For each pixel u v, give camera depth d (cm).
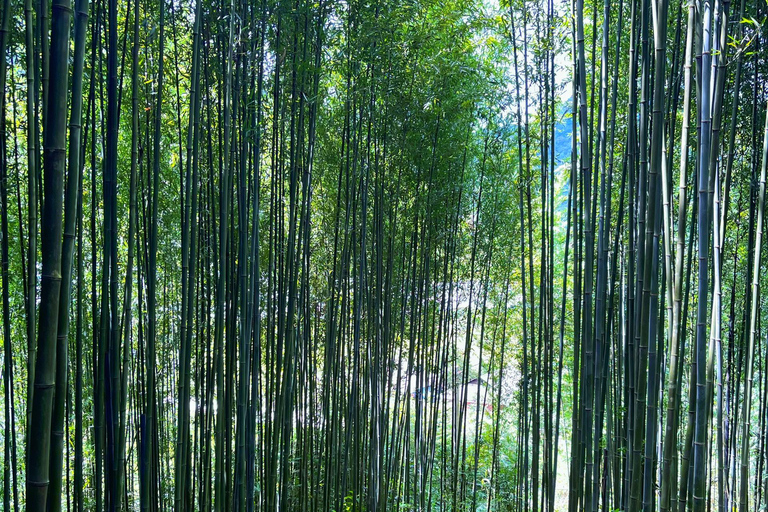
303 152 428
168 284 557
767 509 441
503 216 695
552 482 438
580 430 358
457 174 627
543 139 445
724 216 314
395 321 597
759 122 404
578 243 375
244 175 348
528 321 755
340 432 514
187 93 457
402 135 550
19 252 404
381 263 534
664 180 263
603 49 343
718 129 254
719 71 254
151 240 282
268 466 416
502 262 729
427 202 597
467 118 604
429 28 519
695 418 247
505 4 466
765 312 471
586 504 356
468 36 561
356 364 515
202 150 377
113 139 240
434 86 541
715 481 572
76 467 265
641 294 268
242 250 347
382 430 549
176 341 560
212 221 365
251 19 352
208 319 381
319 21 407
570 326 716
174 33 354
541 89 460
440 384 656
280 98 414
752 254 382
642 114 279
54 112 136
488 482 726
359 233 561
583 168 329
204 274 402
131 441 475
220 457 346
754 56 372
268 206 520
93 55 276
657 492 438
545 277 446
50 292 138
